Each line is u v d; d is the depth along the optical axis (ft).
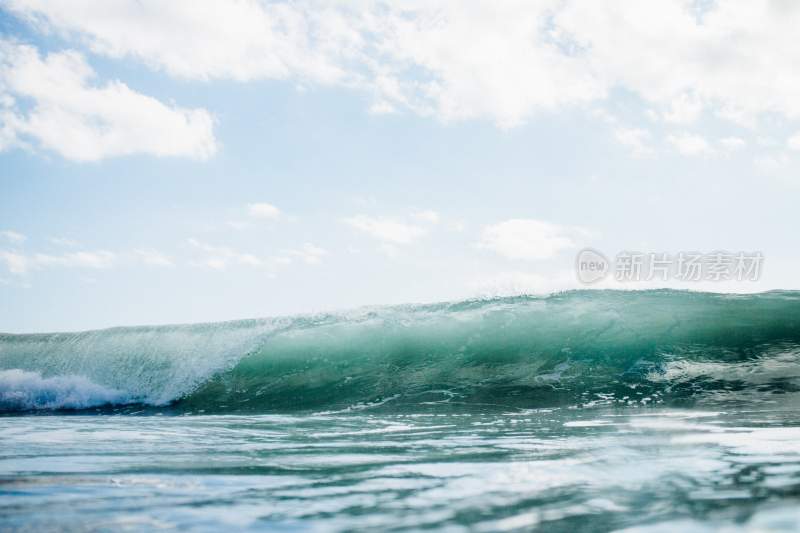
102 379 40.78
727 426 18.72
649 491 9.75
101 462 13.82
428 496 9.72
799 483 10.14
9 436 19.89
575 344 35.58
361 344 39.68
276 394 35.76
